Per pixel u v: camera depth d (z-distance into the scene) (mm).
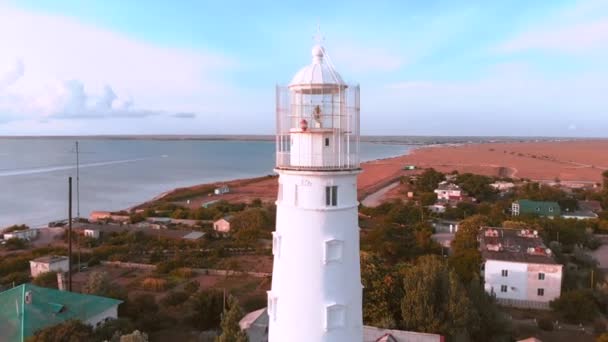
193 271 58344
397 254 60375
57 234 78438
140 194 139750
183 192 134250
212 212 94438
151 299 43000
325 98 14203
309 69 14367
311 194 13711
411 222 81938
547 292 45156
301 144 14062
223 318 32531
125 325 33969
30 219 99750
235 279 55594
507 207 87625
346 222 14062
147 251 67500
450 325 32688
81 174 186000
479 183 111938
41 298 34344
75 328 30000
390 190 135000
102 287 42875
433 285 34375
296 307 13914
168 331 37812
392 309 35312
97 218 92312
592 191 109688
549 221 67062
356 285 14445
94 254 63719
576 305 41500
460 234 61562
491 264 46469
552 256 47969
